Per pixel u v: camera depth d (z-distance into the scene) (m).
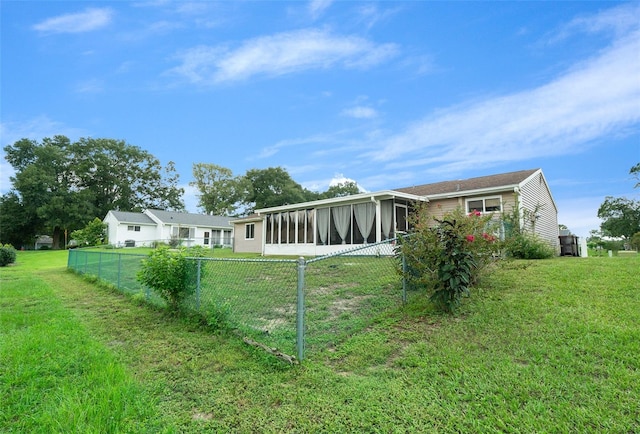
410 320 4.25
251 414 2.42
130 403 2.60
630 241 24.41
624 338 3.16
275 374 3.05
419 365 3.04
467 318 4.09
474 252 4.93
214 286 5.50
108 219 34.41
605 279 5.30
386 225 12.65
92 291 8.16
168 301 5.52
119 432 2.23
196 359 3.50
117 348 3.92
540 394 2.45
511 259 6.08
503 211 11.36
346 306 5.03
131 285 7.67
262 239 18.66
